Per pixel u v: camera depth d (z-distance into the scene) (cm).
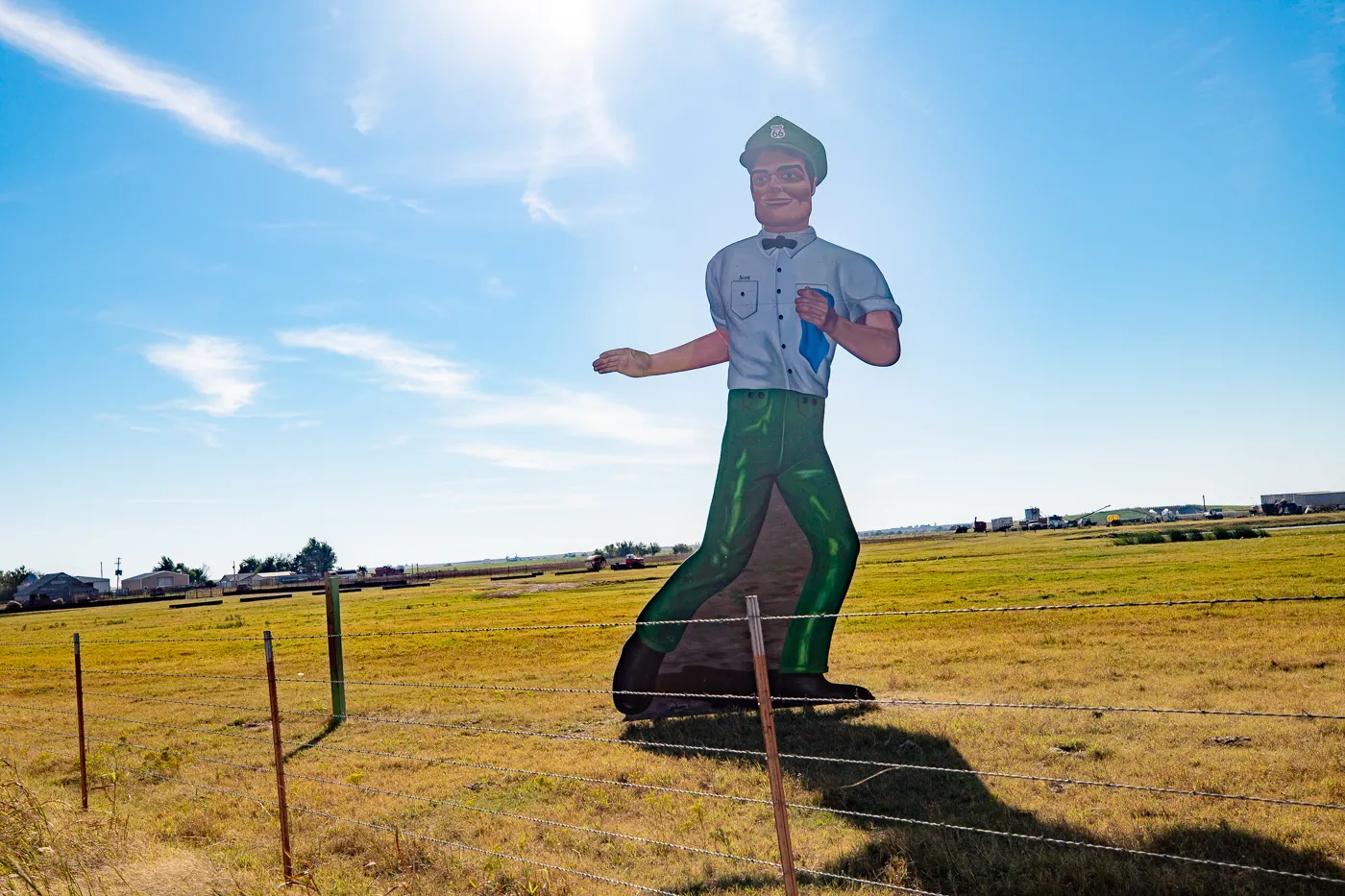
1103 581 3200
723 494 1425
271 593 9175
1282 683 1246
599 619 3297
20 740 1424
